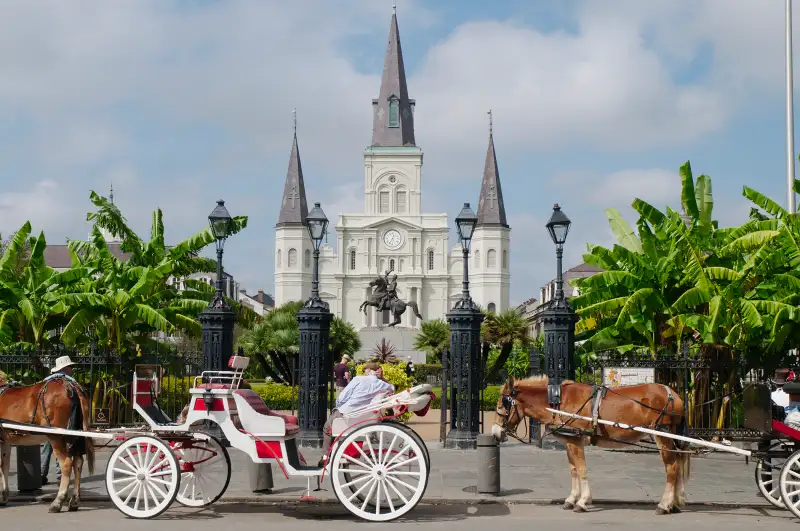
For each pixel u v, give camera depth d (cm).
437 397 3036
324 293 9988
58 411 960
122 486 1134
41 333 1939
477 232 10062
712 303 1638
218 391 934
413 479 1155
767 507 991
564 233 1689
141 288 1877
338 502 1016
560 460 1457
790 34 2152
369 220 10069
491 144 10212
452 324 1667
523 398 1005
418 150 10212
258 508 992
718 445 912
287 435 927
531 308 10750
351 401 952
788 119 2133
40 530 838
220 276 1673
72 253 2188
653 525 870
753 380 1636
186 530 841
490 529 846
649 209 1806
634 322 1848
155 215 2198
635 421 943
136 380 970
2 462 998
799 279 1672
